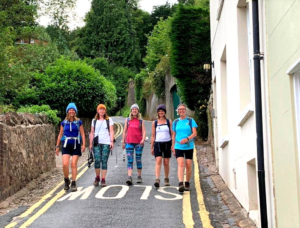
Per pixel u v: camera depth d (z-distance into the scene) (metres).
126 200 7.62
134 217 6.48
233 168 7.75
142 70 42.41
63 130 8.81
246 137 6.24
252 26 5.32
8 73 16.92
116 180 9.75
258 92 5.18
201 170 11.43
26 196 8.69
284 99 4.28
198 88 16.73
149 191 8.40
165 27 40.53
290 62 4.03
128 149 9.23
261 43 5.16
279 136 4.52
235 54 7.14
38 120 11.28
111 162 12.91
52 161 12.52
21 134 9.21
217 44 10.96
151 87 34.59
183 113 8.36
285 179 4.35
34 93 19.02
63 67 20.50
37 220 6.47
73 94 19.44
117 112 53.19
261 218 5.08
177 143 8.30
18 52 23.08
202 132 17.61
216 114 12.05
